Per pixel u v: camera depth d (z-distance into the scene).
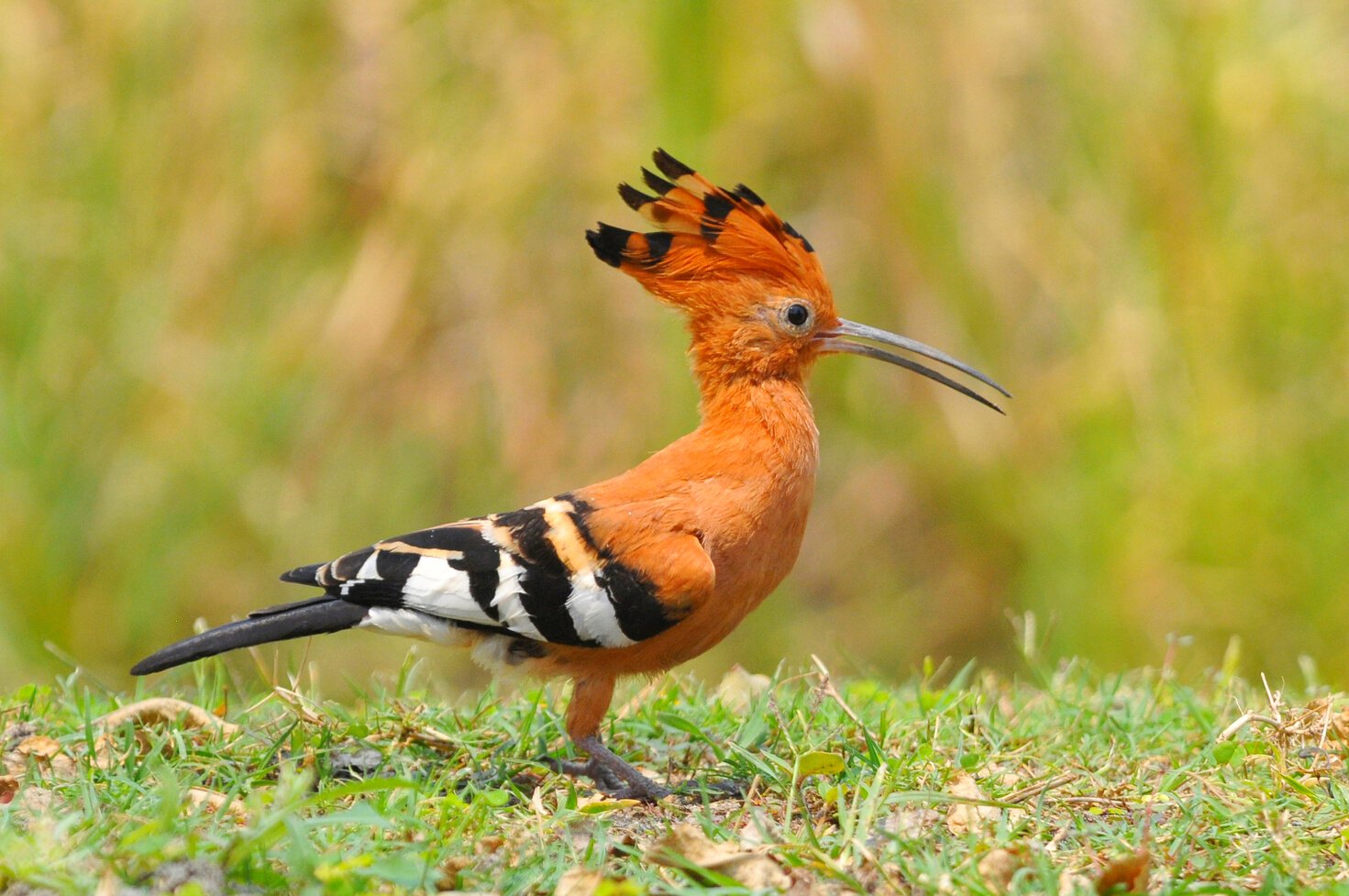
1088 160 17.95
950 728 8.66
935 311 17.61
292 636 8.13
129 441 17.36
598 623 7.98
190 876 5.98
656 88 17.50
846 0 17.59
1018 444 17.48
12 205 17.73
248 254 17.94
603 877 6.20
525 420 17.36
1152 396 17.36
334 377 17.61
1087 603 16.81
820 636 17.19
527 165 17.62
